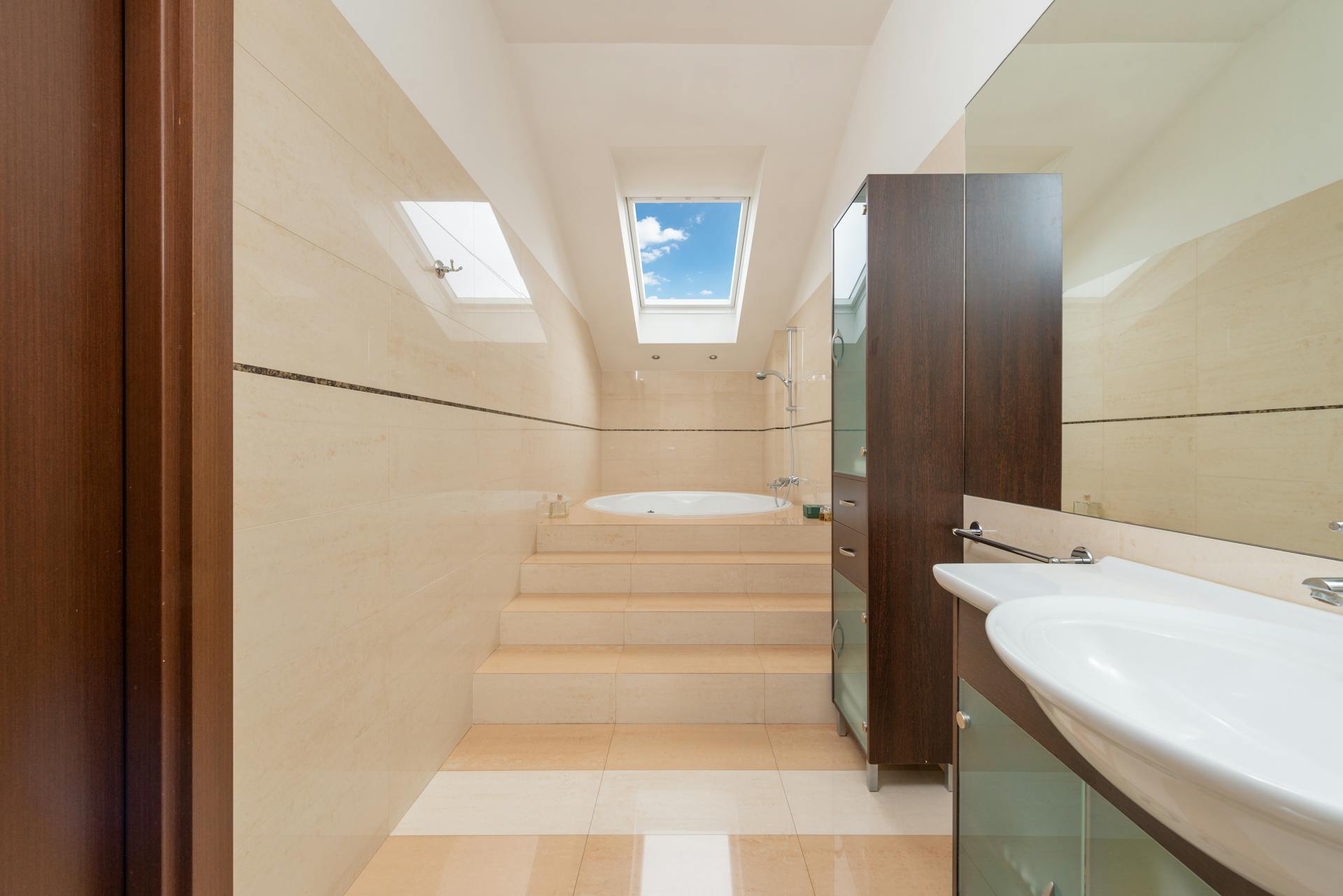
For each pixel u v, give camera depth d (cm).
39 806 74
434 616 174
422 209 162
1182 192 98
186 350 85
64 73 76
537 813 160
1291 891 43
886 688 167
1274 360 82
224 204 90
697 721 212
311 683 114
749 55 262
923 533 167
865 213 172
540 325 297
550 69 262
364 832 136
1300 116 78
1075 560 118
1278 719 62
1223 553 90
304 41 110
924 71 199
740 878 137
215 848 89
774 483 385
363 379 132
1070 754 74
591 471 441
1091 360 120
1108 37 116
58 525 76
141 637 84
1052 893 78
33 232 73
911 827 155
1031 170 139
